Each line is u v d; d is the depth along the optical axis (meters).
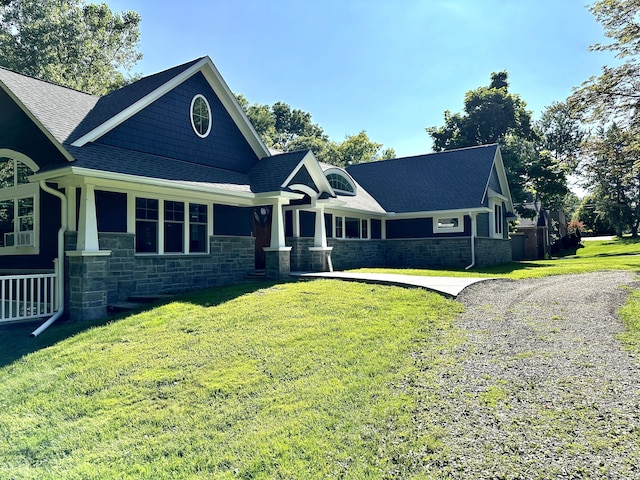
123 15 31.14
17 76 10.49
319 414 4.09
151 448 3.91
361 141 50.69
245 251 13.04
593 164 22.33
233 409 4.43
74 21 26.83
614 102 18.11
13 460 4.00
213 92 12.70
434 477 3.01
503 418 3.71
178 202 11.09
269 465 3.40
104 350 6.47
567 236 38.03
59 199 9.23
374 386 4.58
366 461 3.30
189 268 11.22
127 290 9.73
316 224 14.05
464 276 11.96
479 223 19.47
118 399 4.94
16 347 7.25
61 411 4.82
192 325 7.20
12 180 10.30
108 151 9.43
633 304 7.58
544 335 5.99
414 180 21.52
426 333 6.23
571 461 3.04
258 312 7.70
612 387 4.17
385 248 20.38
